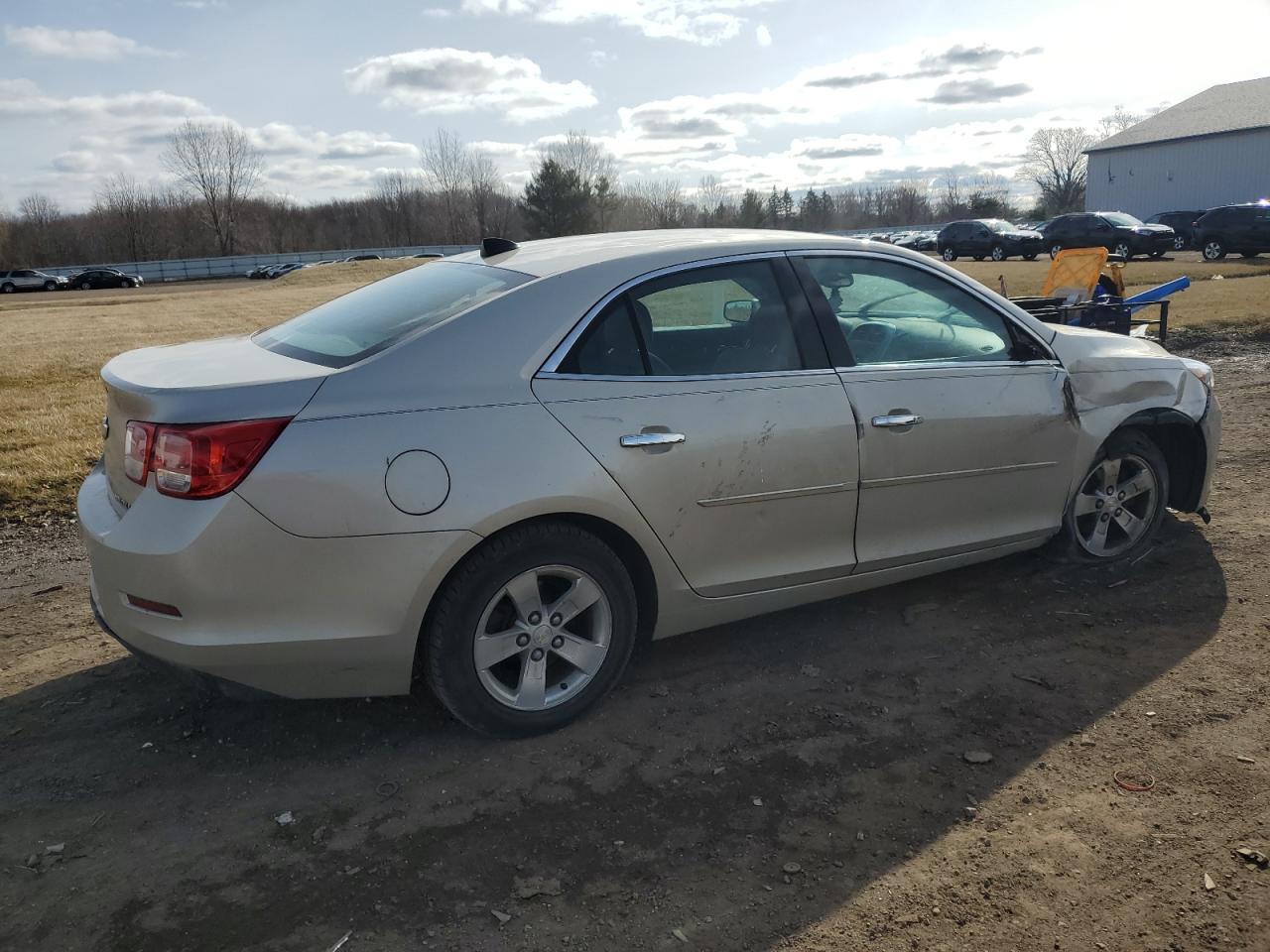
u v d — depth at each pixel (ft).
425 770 10.15
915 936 7.65
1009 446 13.06
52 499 20.99
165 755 10.55
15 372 45.52
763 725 10.89
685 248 11.47
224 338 12.99
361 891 8.33
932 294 13.02
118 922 8.00
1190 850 8.54
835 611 13.88
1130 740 10.31
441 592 9.82
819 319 11.96
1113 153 164.35
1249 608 13.32
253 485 9.00
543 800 9.57
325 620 9.36
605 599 10.64
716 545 11.19
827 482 11.67
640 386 10.63
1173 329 39.19
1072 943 7.52
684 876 8.43
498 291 10.62
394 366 9.70
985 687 11.59
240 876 8.56
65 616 14.58
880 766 10.02
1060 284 28.81
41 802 9.70
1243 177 147.74
